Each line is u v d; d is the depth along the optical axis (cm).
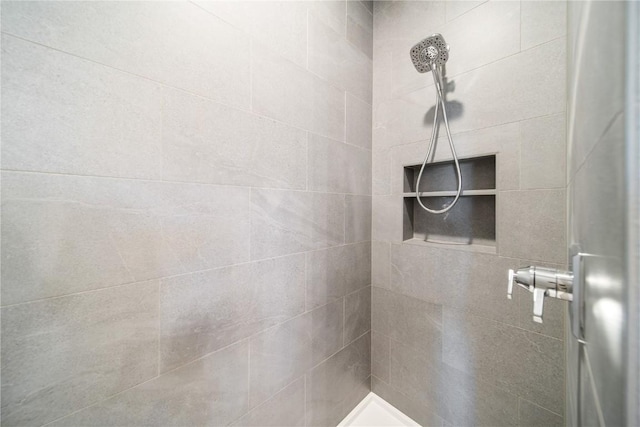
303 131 100
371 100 134
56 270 52
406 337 124
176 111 67
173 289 68
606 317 18
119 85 59
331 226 113
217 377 77
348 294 123
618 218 15
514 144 92
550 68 85
